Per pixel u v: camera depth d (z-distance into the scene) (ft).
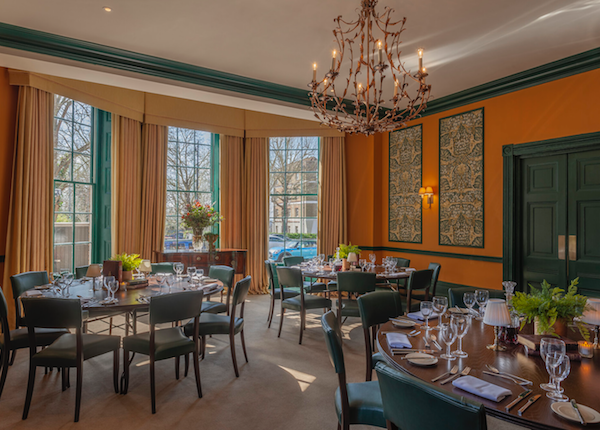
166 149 21.89
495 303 7.13
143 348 9.78
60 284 10.61
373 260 17.81
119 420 8.92
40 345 10.49
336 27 12.49
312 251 25.11
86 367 12.17
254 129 24.14
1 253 15.20
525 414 4.69
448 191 19.76
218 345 14.40
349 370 12.03
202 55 14.56
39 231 16.17
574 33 12.85
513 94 16.98
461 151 19.15
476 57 14.74
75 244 18.66
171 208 23.00
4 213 15.28
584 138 14.51
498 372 5.90
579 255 14.98
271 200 24.99
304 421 8.95
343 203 24.12
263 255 24.20
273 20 12.05
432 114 20.59
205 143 24.23
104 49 13.71
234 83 16.75
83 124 19.07
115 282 10.31
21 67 13.98
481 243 18.24
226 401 9.92
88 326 16.51
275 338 15.31
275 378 11.41
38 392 10.32
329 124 12.00
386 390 5.23
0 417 8.98
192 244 22.16
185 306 9.86
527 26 12.39
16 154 15.42
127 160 20.07
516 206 16.94
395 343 7.11
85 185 19.22
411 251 21.67
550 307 6.93
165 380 11.21
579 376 5.84
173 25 12.35
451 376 5.80
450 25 12.28
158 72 15.12
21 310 15.23
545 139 15.80
